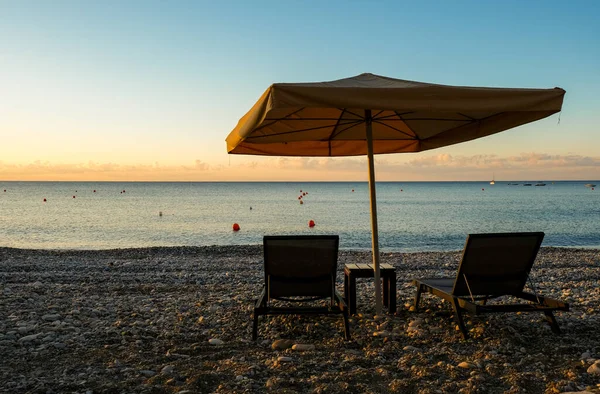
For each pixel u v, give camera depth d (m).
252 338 4.73
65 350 4.36
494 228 28.36
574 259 13.09
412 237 23.98
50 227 29.64
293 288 5.03
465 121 5.38
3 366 3.92
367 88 3.43
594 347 4.34
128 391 3.38
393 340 4.65
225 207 53.25
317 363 4.02
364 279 9.30
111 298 7.15
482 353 4.20
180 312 6.06
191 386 3.46
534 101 3.64
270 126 5.61
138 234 26.02
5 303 6.47
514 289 5.05
